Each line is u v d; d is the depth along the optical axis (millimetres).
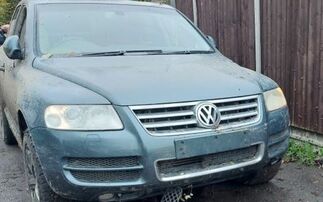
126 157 3029
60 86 3324
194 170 3180
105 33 4422
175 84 3301
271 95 3662
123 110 3064
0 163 5281
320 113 5215
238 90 3416
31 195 3947
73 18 4508
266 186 4348
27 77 3771
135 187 3062
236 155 3344
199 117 3162
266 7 5781
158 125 3072
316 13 5078
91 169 3041
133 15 4785
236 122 3336
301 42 5336
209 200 4074
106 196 3162
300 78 5430
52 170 3123
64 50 4148
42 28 4355
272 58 5805
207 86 3344
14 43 4273
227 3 6555
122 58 3996
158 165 3051
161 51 4363
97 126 3053
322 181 4457
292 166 4875
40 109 3213
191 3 7496
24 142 3865
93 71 3561
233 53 6559
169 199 3262
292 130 5711
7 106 4906
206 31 7156
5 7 13898
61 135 3059
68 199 3363
